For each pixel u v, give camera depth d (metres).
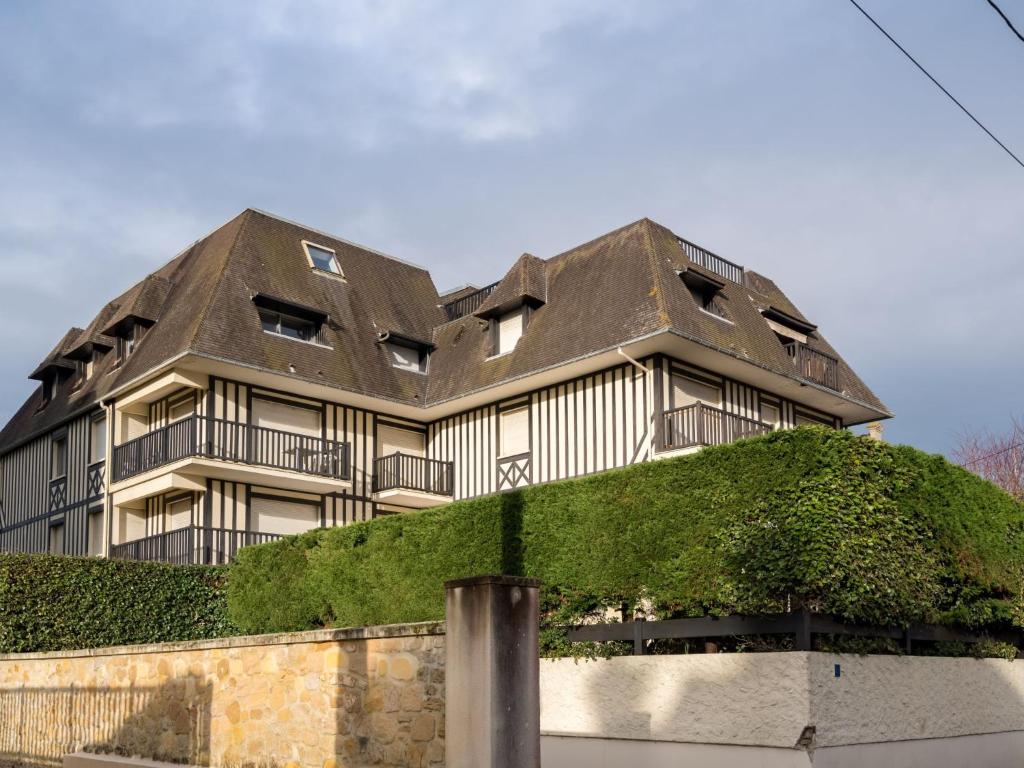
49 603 16.81
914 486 12.09
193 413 21.94
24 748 13.78
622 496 12.30
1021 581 13.72
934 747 11.78
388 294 27.05
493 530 13.57
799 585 10.53
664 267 21.75
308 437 23.00
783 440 11.12
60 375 28.48
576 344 21.31
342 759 9.27
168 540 21.84
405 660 8.84
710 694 11.03
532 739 7.62
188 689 11.14
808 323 25.34
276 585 17.03
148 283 24.95
